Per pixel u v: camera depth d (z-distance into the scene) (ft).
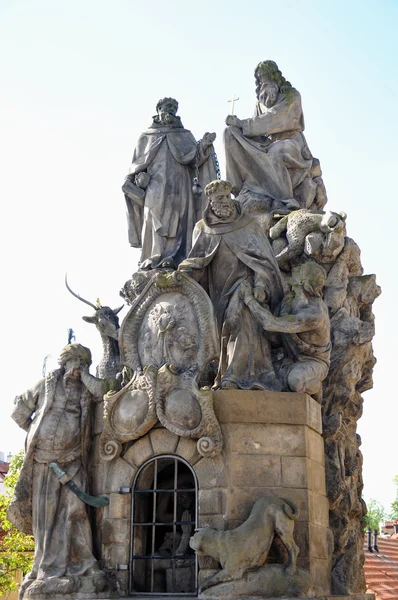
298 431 37.01
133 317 40.55
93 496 38.29
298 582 33.40
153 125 49.73
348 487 41.91
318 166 51.21
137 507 37.58
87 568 36.50
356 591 40.75
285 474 36.24
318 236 43.37
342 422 43.01
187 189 48.11
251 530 33.83
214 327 38.99
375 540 84.28
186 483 39.99
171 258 46.06
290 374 38.45
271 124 50.44
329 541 38.68
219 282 41.63
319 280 39.88
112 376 43.80
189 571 37.22
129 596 35.88
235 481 35.65
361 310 46.85
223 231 41.68
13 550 81.10
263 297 39.22
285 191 48.73
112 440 37.88
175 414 36.60
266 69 52.08
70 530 37.37
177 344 39.09
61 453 38.55
